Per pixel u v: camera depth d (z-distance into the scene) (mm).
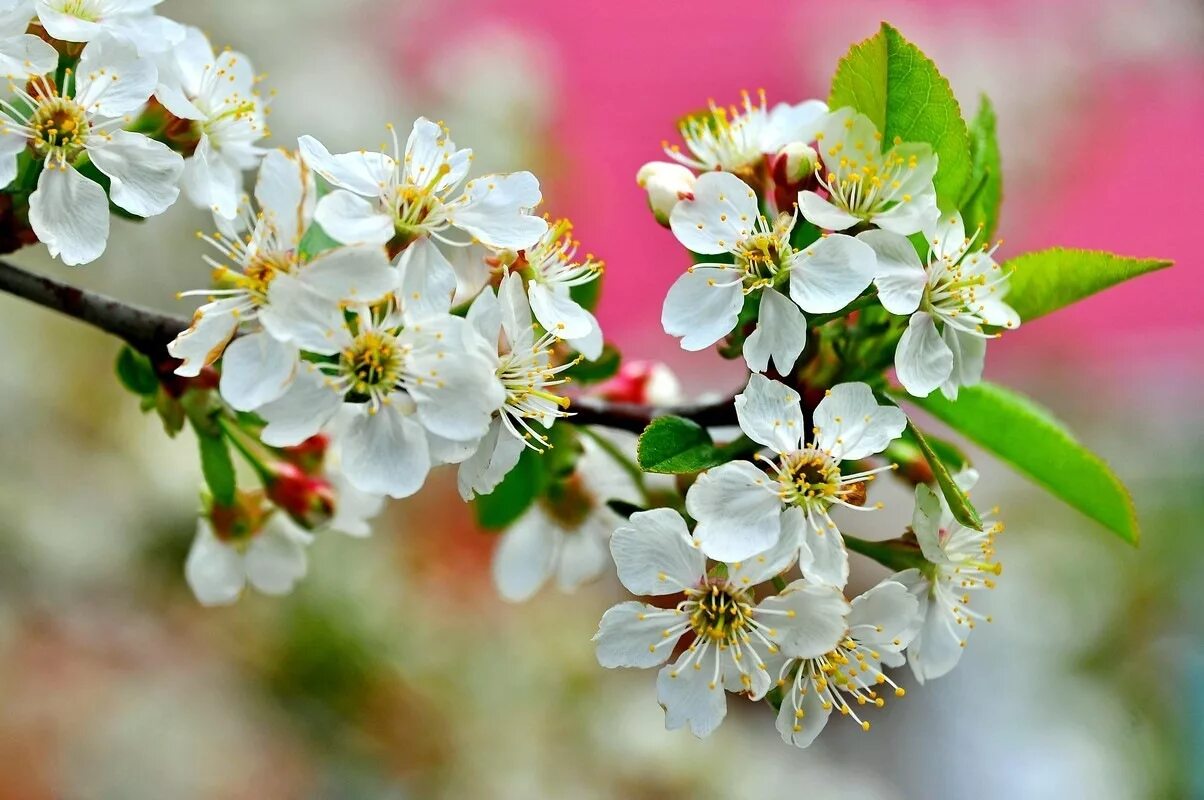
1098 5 1255
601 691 857
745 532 453
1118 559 1122
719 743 827
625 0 1436
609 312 1317
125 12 465
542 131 1030
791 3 1425
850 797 856
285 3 937
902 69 469
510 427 457
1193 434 1224
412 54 1068
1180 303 1287
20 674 792
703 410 489
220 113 481
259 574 511
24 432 808
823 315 463
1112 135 1300
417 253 453
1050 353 1213
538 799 794
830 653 458
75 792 766
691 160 486
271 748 808
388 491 448
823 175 472
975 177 488
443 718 826
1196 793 1037
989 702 1104
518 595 522
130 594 822
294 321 446
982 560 472
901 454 487
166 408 482
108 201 467
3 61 454
